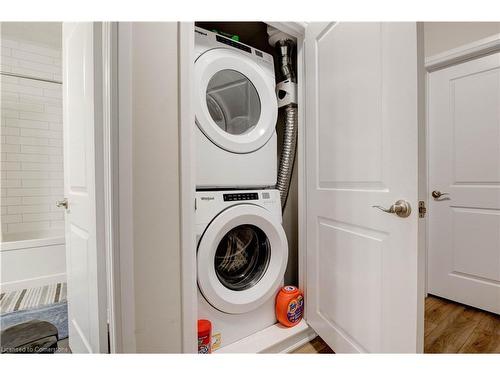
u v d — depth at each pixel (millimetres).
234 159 1358
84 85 1073
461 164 1900
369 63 1064
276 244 1427
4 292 2137
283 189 1688
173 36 926
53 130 2832
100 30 928
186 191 938
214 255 1233
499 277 1750
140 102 854
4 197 2604
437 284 2031
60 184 2865
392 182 968
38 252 2297
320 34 1361
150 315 873
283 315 1437
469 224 1876
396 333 948
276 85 1771
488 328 1598
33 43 2736
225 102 1460
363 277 1099
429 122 2053
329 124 1303
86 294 1113
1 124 2594
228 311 1264
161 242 893
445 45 1891
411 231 896
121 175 812
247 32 1925
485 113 1792
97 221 959
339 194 1235
